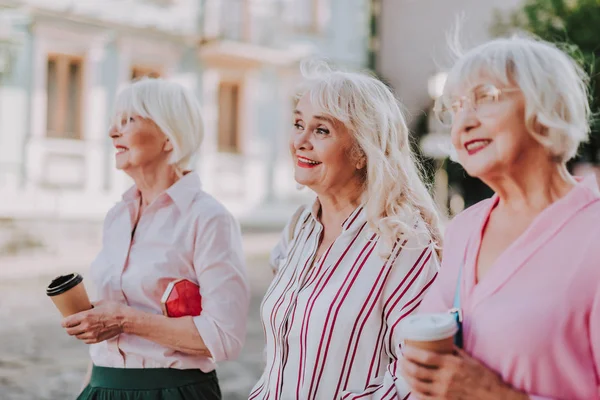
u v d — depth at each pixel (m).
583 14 10.06
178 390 1.92
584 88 1.17
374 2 18.94
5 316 7.12
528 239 1.11
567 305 1.05
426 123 9.63
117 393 1.93
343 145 1.71
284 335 1.67
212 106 15.47
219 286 1.92
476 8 17.36
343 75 1.74
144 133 2.02
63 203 13.05
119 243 2.05
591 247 1.06
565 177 1.15
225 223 1.98
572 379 1.06
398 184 1.67
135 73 14.49
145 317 1.86
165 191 2.02
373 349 1.57
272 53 16.09
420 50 18.67
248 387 4.76
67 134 13.51
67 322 1.83
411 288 1.58
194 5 15.07
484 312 1.12
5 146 12.62
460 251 1.24
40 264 10.77
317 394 1.57
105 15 13.75
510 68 1.12
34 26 12.88
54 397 4.59
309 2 17.00
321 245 1.76
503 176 1.16
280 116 16.48
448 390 1.08
